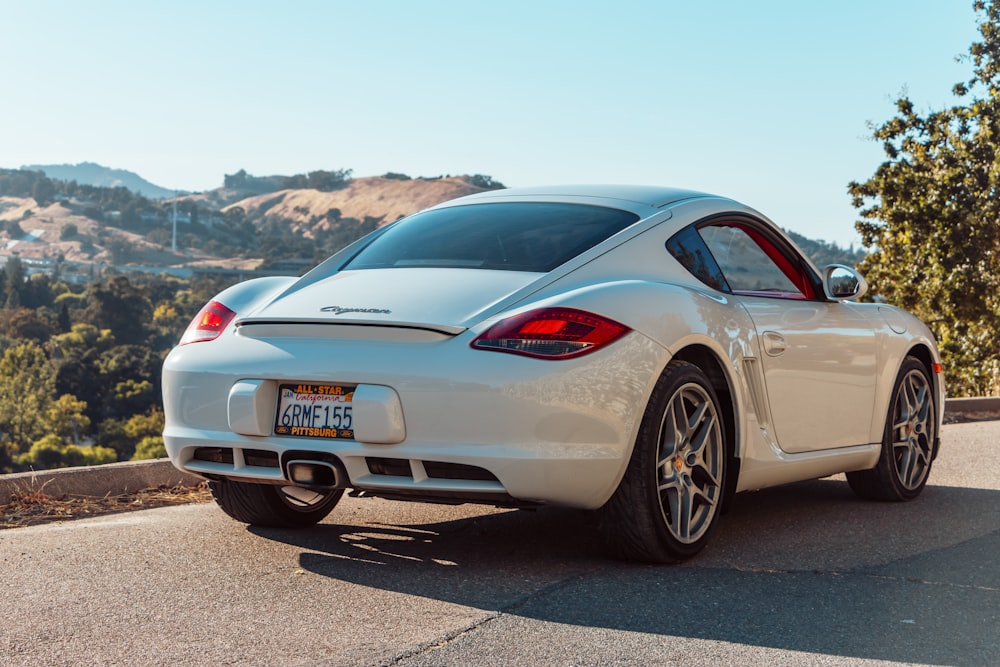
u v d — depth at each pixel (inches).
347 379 120.6
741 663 93.7
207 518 164.1
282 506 151.4
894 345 181.2
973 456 251.0
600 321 121.3
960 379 683.4
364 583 120.6
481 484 117.5
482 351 117.3
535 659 93.8
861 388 172.4
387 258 143.3
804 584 122.7
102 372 4945.9
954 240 677.9
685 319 131.8
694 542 133.2
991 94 692.1
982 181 684.7
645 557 129.5
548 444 116.8
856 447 172.7
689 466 133.4
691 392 133.1
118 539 145.6
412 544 143.7
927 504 183.2
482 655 94.7
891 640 101.7
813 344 159.2
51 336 6333.7
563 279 128.7
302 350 125.0
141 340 6692.9
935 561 136.9
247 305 138.2
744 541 147.5
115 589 117.6
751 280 154.4
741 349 141.7
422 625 103.9
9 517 169.5
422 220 155.3
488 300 123.9
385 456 119.0
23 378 4569.4
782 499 186.7
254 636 100.1
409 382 117.7
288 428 125.1
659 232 141.9
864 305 180.9
